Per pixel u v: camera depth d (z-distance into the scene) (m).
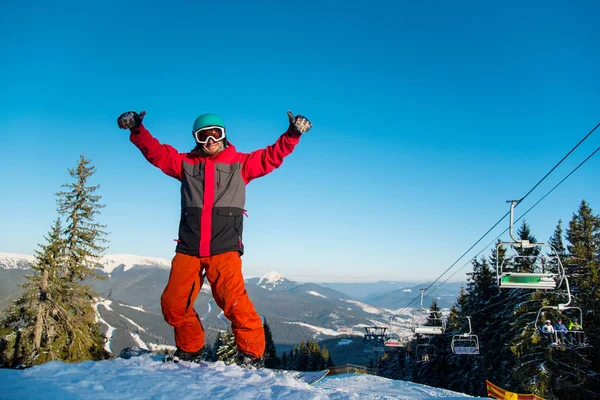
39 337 21.75
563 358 26.00
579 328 17.48
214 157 4.67
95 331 24.48
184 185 4.58
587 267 28.28
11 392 2.72
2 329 22.00
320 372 5.02
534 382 25.56
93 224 24.48
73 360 22.55
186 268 4.40
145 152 4.61
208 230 4.41
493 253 38.25
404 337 44.59
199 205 4.46
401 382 25.20
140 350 5.34
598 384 25.80
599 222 32.03
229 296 4.36
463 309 42.00
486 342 34.75
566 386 25.56
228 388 3.18
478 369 36.47
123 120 4.45
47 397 2.72
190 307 4.51
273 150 4.66
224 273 4.39
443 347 42.34
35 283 22.48
